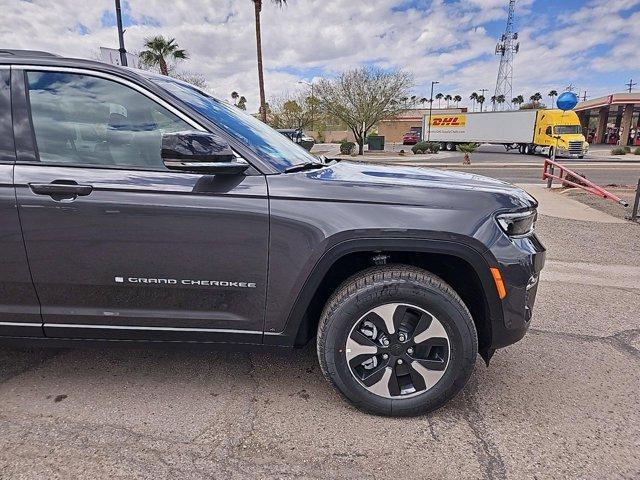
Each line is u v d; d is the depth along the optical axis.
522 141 35.31
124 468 2.00
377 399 2.36
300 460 2.08
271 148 2.49
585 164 24.28
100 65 2.30
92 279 2.27
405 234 2.19
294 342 2.38
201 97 2.59
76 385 2.65
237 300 2.31
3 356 2.97
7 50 2.35
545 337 3.40
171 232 2.20
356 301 2.26
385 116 38.03
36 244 2.22
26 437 2.19
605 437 2.27
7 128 2.23
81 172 2.21
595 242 6.25
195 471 2.00
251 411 2.44
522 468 2.06
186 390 2.62
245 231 2.21
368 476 1.99
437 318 2.26
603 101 47.53
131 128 2.29
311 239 2.20
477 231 2.21
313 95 39.28
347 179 2.35
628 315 3.82
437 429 2.32
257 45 22.05
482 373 2.88
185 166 2.03
